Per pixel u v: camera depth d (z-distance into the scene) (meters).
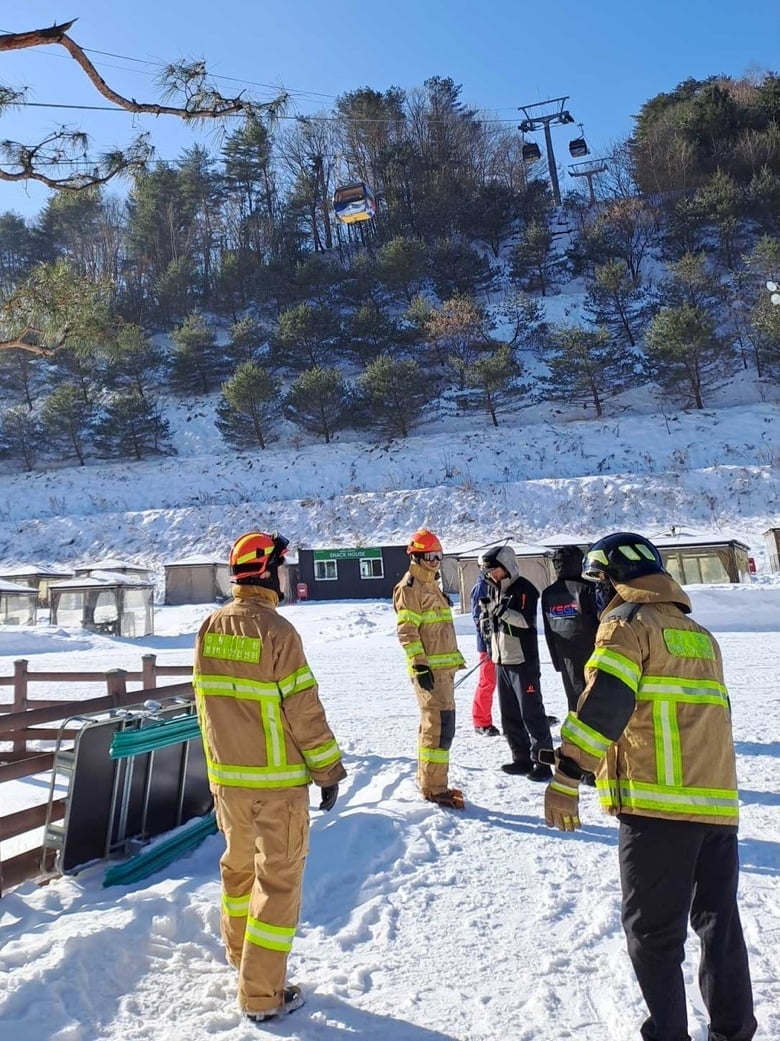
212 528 49.03
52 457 63.53
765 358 56.00
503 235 85.62
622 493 44.59
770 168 81.69
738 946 2.57
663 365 56.38
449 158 94.00
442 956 3.60
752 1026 2.54
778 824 5.12
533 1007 3.10
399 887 4.42
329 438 59.88
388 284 74.38
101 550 48.50
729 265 70.88
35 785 7.28
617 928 3.81
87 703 5.07
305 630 26.72
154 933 3.70
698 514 42.47
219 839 5.36
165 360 68.94
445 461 52.94
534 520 44.50
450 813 5.66
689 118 87.19
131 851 4.90
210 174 86.25
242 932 3.38
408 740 8.33
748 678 11.32
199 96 5.87
